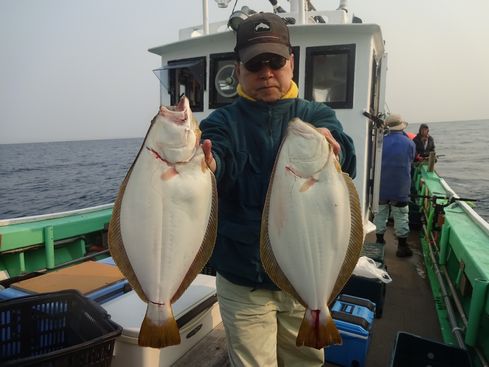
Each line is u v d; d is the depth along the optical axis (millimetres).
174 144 1600
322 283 1701
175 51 5238
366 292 3992
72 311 2225
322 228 1705
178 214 1609
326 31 4434
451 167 33281
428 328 3840
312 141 1701
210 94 5043
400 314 4125
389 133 6008
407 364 2764
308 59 4531
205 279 3035
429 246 5383
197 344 2691
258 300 2084
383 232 6168
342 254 1735
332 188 1702
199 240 1671
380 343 3566
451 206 5156
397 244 6680
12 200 20641
